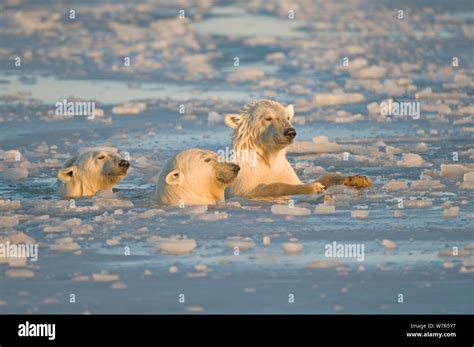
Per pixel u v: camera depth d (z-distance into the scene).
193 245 16.17
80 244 16.62
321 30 50.69
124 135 27.48
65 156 24.97
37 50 45.34
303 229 17.36
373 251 15.90
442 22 51.78
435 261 15.30
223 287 14.23
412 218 17.98
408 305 13.44
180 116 30.33
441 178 21.41
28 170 23.50
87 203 19.64
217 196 19.53
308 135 27.33
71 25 54.09
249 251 16.03
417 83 35.56
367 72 37.53
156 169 23.28
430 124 28.33
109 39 48.88
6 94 34.50
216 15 57.88
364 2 63.88
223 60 42.09
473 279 14.41
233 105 32.06
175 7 62.94
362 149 24.98
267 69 39.62
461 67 38.50
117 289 14.25
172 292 14.07
